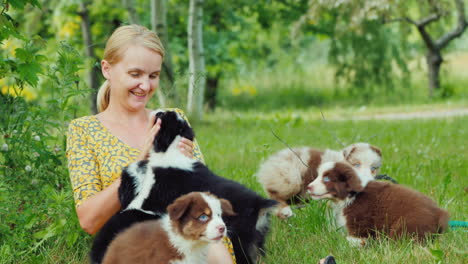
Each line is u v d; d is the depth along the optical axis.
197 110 16.84
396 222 4.83
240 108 28.11
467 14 26.94
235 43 23.20
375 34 23.55
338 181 5.06
